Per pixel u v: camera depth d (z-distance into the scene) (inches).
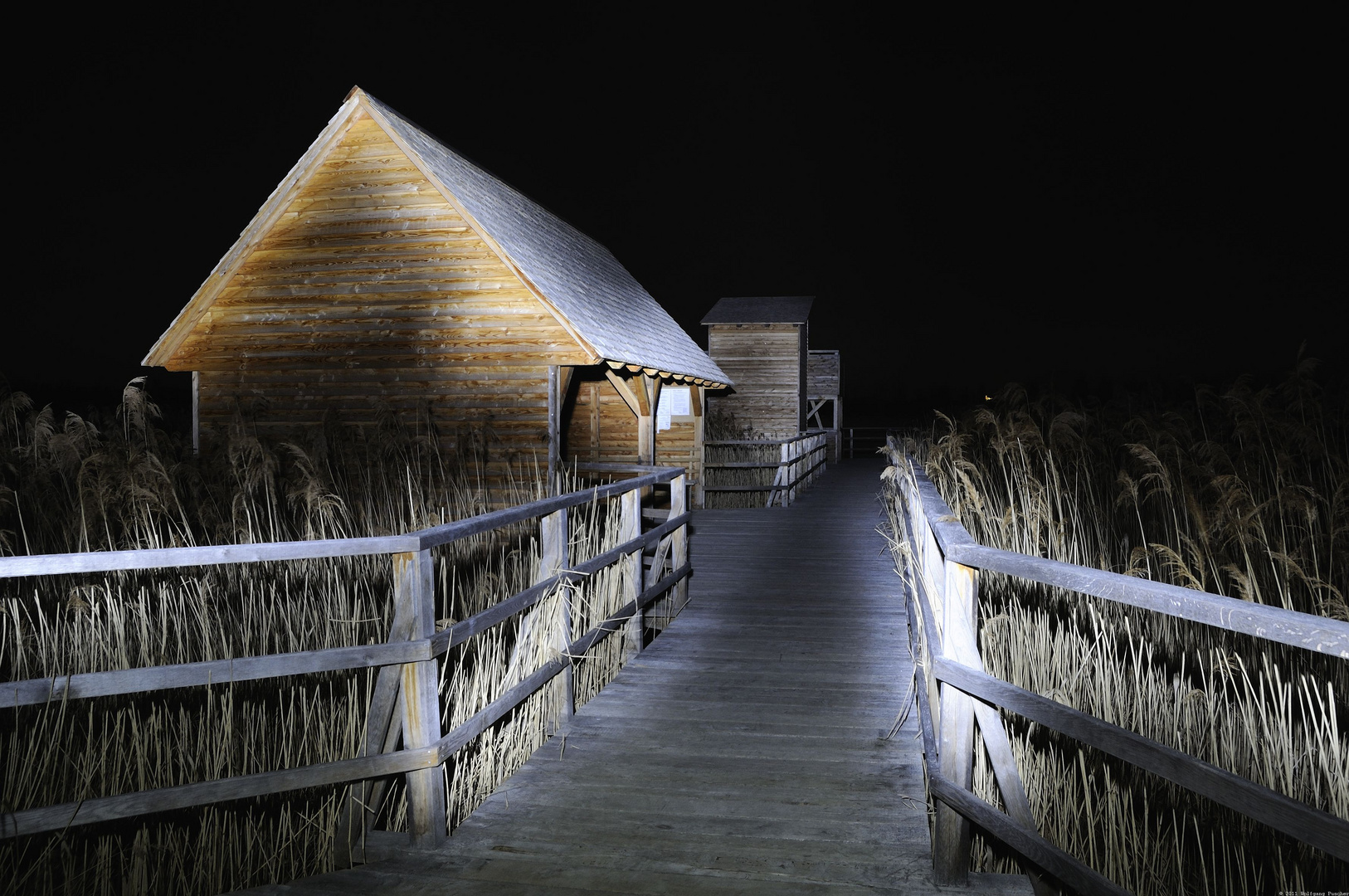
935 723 147.3
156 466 251.8
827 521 565.0
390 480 390.0
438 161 454.0
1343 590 185.8
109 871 143.9
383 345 445.7
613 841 146.3
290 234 451.2
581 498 218.2
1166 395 398.9
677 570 313.9
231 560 128.5
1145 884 142.7
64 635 189.3
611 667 245.6
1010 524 255.0
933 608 154.1
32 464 275.9
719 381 702.5
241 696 186.4
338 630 212.1
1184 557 215.0
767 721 205.5
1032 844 113.1
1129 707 167.6
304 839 154.1
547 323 431.5
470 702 166.4
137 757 157.6
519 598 179.9
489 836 148.4
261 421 454.0
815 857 140.8
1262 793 81.4
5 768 156.4
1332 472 234.4
